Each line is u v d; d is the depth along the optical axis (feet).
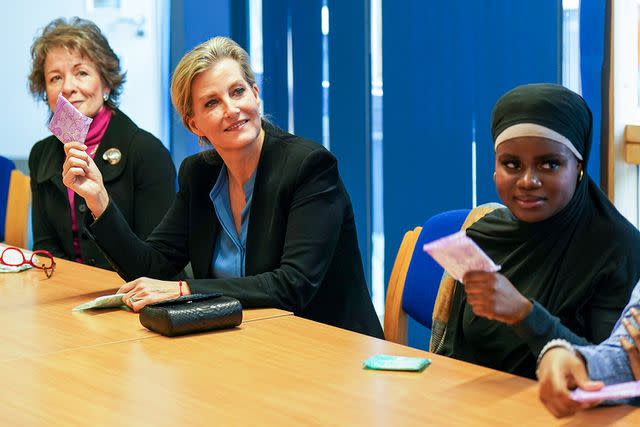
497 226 6.37
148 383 5.09
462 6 11.56
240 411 4.60
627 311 5.00
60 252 10.37
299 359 5.53
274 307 7.09
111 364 5.48
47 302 7.28
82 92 10.14
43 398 4.85
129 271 8.01
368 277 13.35
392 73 12.60
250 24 15.67
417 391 4.89
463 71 11.63
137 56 16.92
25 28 16.12
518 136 5.74
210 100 7.44
